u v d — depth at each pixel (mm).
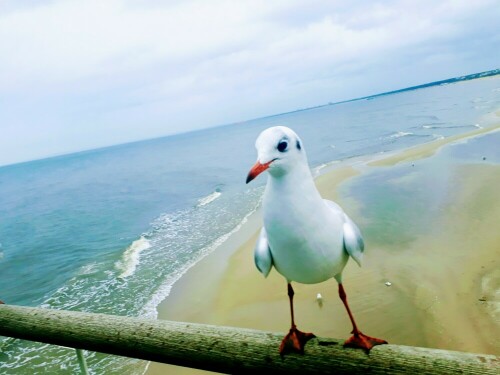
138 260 17656
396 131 50188
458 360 1786
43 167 136375
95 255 19812
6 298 15984
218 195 30312
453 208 15445
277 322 10438
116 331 2350
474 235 12812
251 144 82188
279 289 11938
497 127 33312
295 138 2350
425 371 1828
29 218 34688
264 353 2102
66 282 16531
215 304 12016
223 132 187750
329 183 24188
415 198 17641
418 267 11484
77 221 29781
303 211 2270
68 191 51250
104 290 14844
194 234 20219
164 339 2252
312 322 10109
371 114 98562
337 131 68000
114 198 38375
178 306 12383
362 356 1960
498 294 9625
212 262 15430
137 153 127812
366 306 10195
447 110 65438
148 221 25688
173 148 119875
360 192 20547
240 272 13742
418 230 13977
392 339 9008
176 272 15164
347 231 2436
